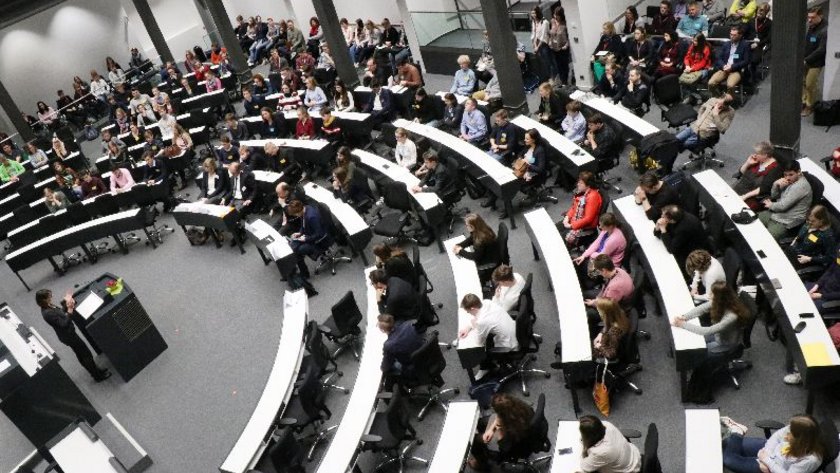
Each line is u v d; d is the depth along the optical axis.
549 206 11.13
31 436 9.16
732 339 6.80
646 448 5.68
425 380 7.71
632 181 11.18
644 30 14.09
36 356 9.21
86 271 13.82
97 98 22.86
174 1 26.97
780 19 9.34
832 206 8.16
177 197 15.49
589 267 8.47
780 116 10.02
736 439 5.99
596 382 7.13
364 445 7.19
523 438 6.34
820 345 6.30
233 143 15.23
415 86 15.37
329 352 9.38
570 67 15.38
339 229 11.47
